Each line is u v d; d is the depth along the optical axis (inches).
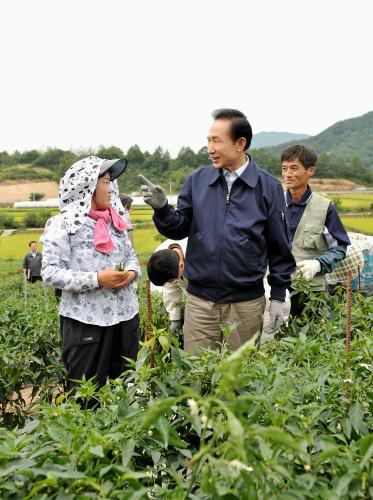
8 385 174.7
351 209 2459.4
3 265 1549.0
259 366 99.6
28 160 4867.1
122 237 168.4
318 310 180.9
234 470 65.1
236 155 154.1
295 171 190.1
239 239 154.4
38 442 85.2
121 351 163.9
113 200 171.9
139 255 1419.8
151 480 86.0
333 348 122.9
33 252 641.0
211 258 156.6
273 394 92.2
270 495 70.7
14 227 2394.2
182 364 100.3
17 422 181.5
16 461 77.3
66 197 157.2
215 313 160.1
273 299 165.9
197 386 96.1
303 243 195.0
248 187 156.4
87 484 73.9
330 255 188.4
